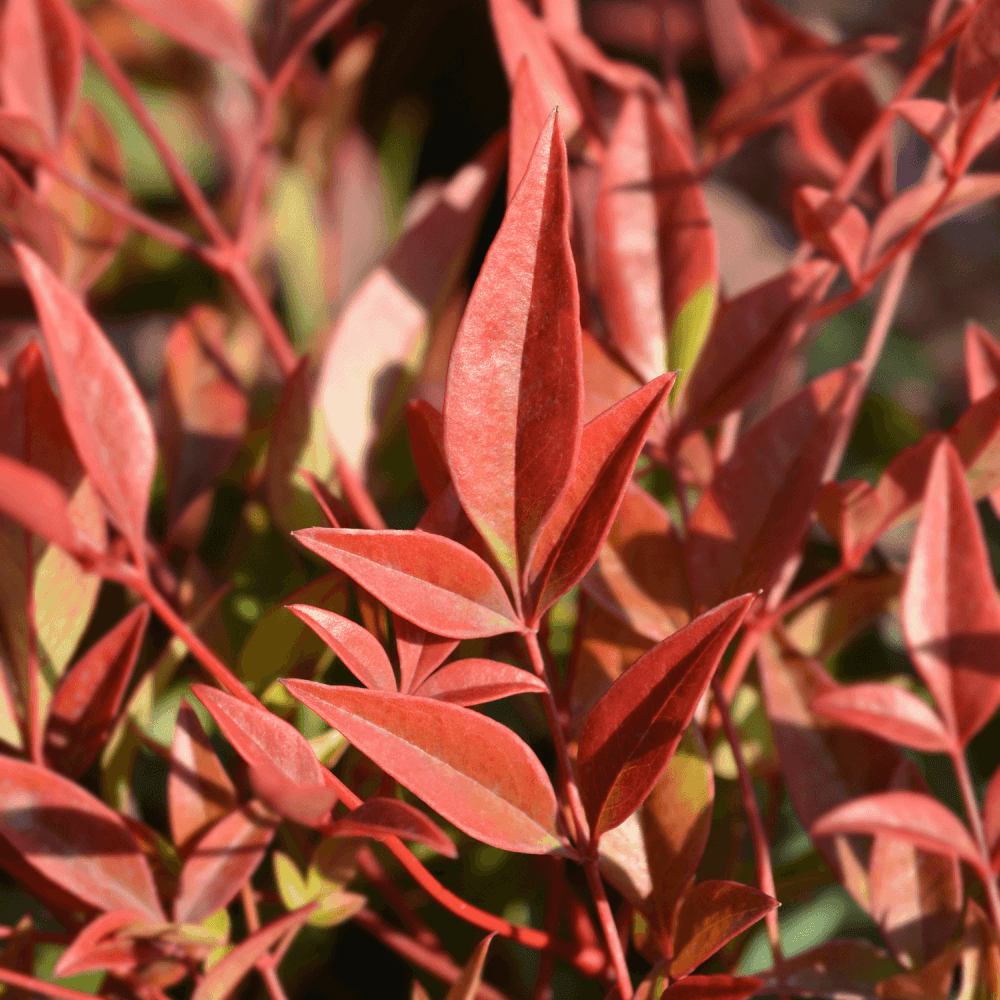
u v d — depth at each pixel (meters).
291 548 0.39
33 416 0.34
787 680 0.36
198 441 0.39
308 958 0.37
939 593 0.34
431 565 0.31
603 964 0.35
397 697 0.31
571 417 0.31
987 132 0.35
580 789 0.32
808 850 0.38
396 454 0.44
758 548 0.35
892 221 0.37
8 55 0.38
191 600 0.37
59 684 0.35
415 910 0.38
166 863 0.34
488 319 0.31
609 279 0.36
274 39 0.40
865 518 0.35
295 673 0.35
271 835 0.33
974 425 0.35
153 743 0.35
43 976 0.37
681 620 0.35
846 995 0.33
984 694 0.33
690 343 0.36
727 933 0.32
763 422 0.35
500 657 0.36
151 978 0.34
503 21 0.37
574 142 0.38
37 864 0.33
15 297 0.43
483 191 0.40
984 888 0.35
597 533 0.31
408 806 0.30
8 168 0.37
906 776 0.35
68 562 0.35
